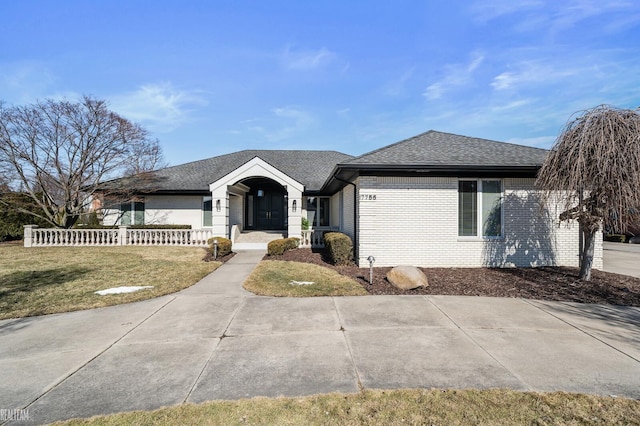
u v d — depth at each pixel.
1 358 4.12
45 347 4.45
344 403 3.08
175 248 14.73
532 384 3.42
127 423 2.81
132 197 17.41
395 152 10.71
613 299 6.77
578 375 3.62
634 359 4.02
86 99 16.66
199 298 6.94
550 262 10.29
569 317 5.65
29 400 3.18
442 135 12.91
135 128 18.23
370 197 10.18
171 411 2.97
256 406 3.05
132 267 10.37
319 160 21.39
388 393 3.25
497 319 5.55
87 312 5.98
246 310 6.11
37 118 16.03
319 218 18.97
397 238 10.23
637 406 3.02
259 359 4.07
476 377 3.58
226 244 13.27
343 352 4.25
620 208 7.33
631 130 7.14
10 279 8.61
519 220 10.27
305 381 3.52
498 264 10.23
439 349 4.33
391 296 7.04
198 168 20.42
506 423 2.78
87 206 18.25
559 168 8.09
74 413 2.96
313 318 5.63
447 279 8.60
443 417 2.86
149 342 4.61
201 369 3.81
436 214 10.24
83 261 11.45
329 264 11.05
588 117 7.53
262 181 18.34
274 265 10.70
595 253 10.22
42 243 15.27
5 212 17.86
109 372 3.75
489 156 10.38
